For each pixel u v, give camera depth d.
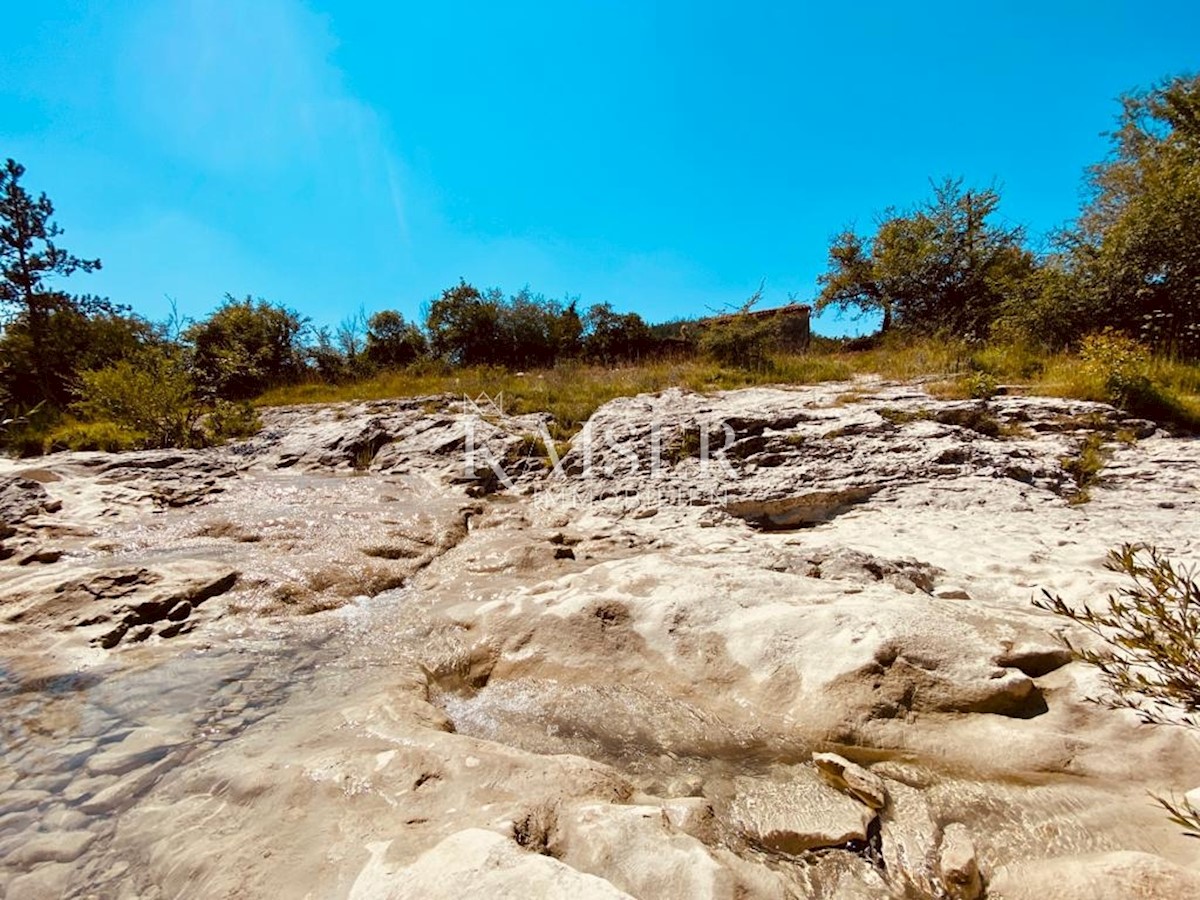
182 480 7.46
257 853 1.75
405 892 1.49
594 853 1.68
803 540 5.07
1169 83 13.43
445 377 16.27
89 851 1.85
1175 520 4.77
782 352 14.96
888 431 7.05
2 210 14.25
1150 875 1.54
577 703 2.88
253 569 4.36
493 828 1.72
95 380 10.27
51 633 3.43
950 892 1.69
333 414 11.57
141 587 3.91
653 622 3.32
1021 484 5.79
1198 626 1.74
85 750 2.43
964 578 3.88
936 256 15.34
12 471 7.00
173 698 2.86
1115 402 7.32
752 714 2.68
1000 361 9.67
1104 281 10.07
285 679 3.08
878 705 2.52
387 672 3.13
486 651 3.37
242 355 15.93
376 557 4.84
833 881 1.75
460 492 7.24
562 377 13.77
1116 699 2.31
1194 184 9.48
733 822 2.02
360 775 2.08
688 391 10.43
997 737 2.32
